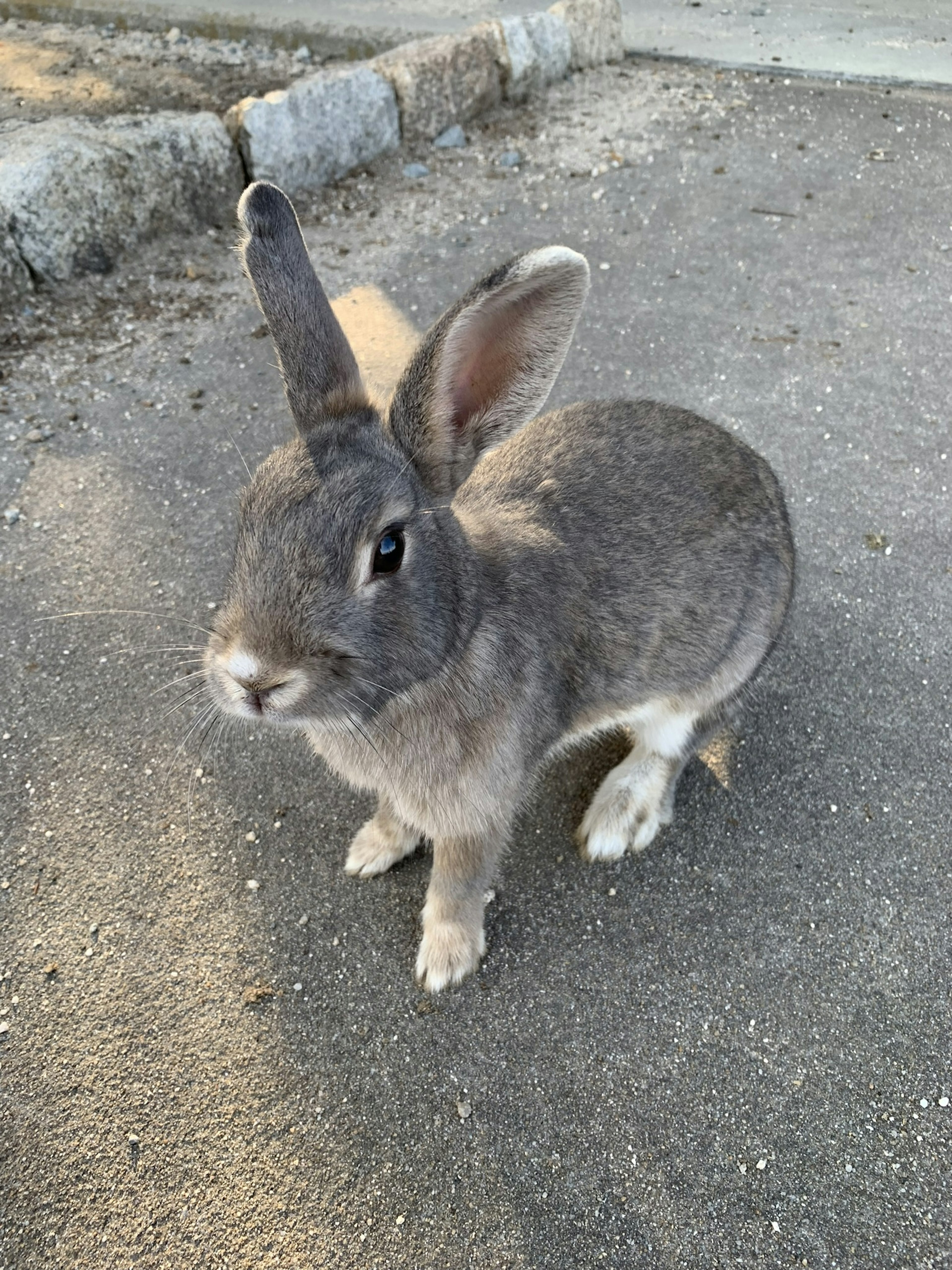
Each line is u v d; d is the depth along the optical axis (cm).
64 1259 40
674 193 106
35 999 46
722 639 50
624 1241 41
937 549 68
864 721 59
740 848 54
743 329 87
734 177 109
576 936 50
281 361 39
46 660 60
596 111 122
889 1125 44
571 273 36
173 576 65
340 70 107
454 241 98
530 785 47
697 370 82
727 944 50
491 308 36
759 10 152
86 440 74
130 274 90
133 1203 41
